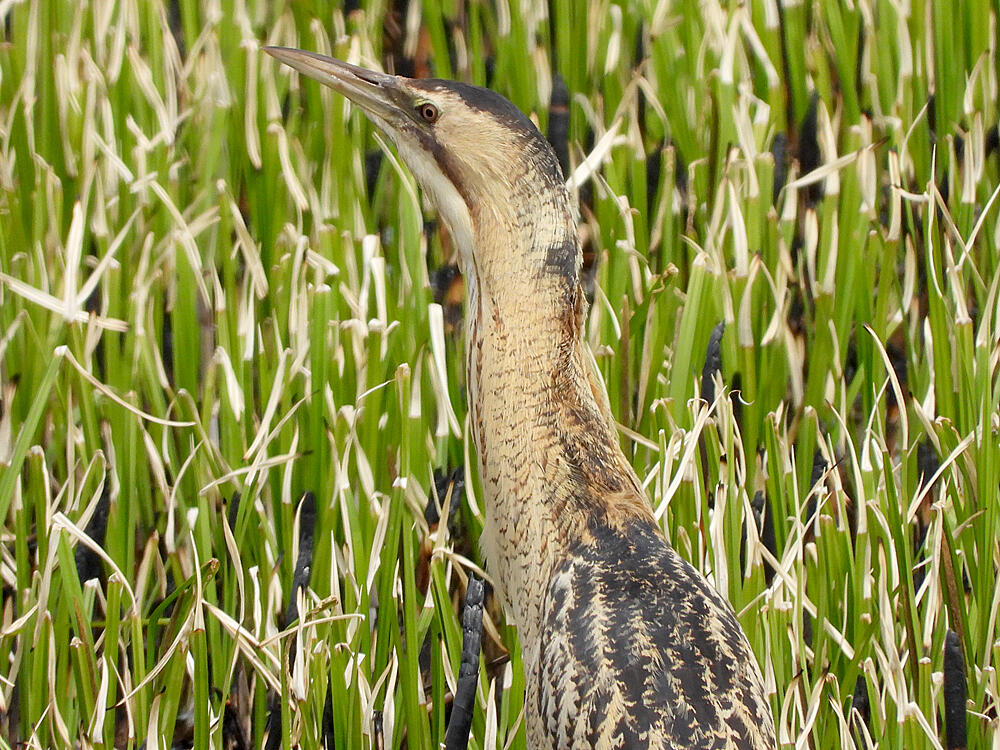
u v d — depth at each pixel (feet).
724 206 18.63
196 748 14.87
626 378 17.48
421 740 15.29
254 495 16.17
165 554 17.16
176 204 18.97
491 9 20.84
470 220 14.40
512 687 15.52
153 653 15.72
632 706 12.75
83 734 15.08
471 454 17.43
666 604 13.23
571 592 13.58
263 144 19.10
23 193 18.97
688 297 17.07
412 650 15.25
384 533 16.06
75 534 15.17
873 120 20.31
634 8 20.77
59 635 15.58
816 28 20.76
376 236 17.75
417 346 17.56
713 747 12.50
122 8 19.58
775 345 18.04
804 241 19.20
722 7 20.98
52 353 16.93
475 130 14.23
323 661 15.35
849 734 15.39
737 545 16.02
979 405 17.42
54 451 17.31
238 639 15.19
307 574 15.93
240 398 17.07
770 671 15.49
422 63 21.07
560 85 19.52
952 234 19.52
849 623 16.56
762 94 20.24
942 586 16.56
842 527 16.55
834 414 17.90
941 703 15.97
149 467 17.10
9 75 19.63
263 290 17.88
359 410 16.79
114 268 17.46
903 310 18.92
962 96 20.70
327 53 20.42
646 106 20.11
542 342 14.01
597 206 19.15
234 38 19.98
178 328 17.52
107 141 18.75
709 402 17.40
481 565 16.92
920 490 17.93
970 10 20.83
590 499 13.94
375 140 19.60
